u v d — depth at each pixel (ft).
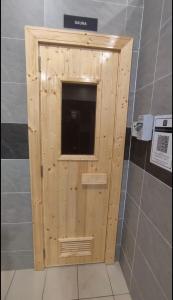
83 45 4.43
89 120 4.95
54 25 4.33
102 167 5.19
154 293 3.72
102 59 4.64
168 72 3.39
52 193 5.17
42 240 5.41
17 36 4.29
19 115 4.64
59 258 5.69
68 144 4.99
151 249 3.89
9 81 4.46
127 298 4.87
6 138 4.71
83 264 5.86
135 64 4.79
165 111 3.47
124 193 5.50
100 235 5.70
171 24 3.34
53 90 4.63
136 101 4.83
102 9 4.42
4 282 5.18
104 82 4.75
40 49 4.40
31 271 5.56
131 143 5.10
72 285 5.16
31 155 4.76
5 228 5.24
